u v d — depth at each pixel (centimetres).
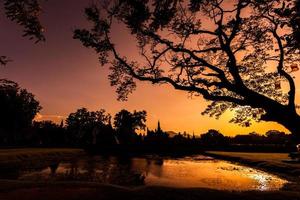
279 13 1036
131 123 11312
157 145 9044
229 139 9838
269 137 9038
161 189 1347
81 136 10325
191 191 1311
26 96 6600
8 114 6044
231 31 1330
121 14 1359
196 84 1362
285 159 4075
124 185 2198
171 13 1284
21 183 1472
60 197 1175
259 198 1199
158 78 1378
